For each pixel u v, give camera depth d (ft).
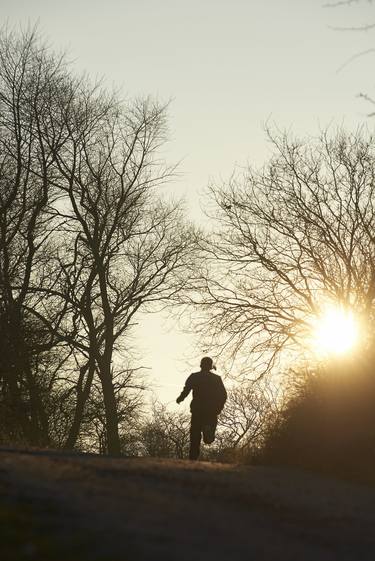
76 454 74.84
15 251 168.55
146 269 185.47
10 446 85.56
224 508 46.50
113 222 182.60
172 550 34.50
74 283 175.11
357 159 150.20
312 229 148.77
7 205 163.84
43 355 163.84
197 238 161.58
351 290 144.25
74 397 176.76
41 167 172.45
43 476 49.47
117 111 181.27
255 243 149.89
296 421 76.02
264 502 50.11
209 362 90.79
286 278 147.74
